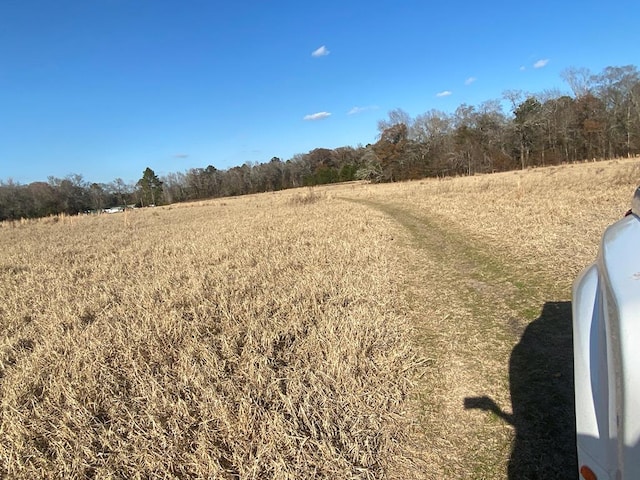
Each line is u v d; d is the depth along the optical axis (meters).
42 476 3.30
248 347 5.21
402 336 5.53
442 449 3.45
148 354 5.21
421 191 30.66
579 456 1.88
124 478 3.27
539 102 65.81
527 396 3.98
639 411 1.52
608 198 14.77
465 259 9.32
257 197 59.47
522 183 25.00
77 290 8.83
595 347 1.93
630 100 58.44
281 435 3.48
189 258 11.16
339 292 7.30
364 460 3.28
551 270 7.59
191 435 3.65
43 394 4.43
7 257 14.28
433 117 70.75
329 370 4.55
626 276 1.85
